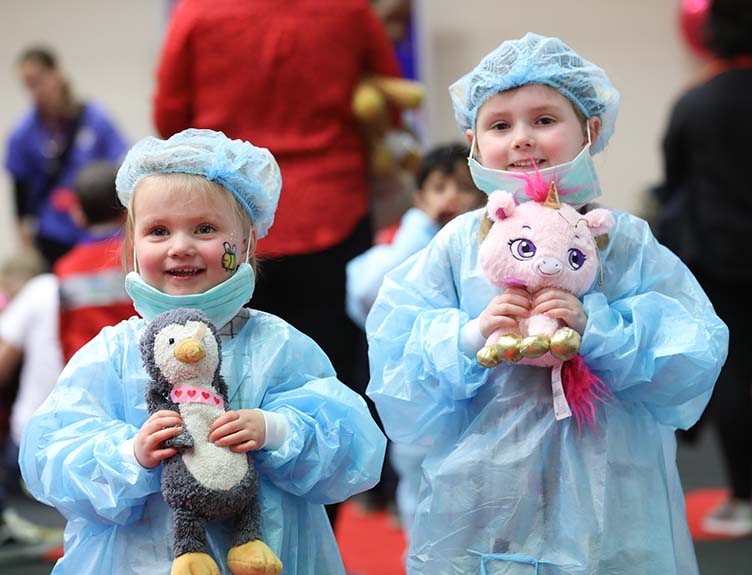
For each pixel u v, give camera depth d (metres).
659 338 4.79
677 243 8.87
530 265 4.66
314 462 4.60
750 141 8.61
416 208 7.67
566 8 15.62
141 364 4.64
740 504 8.67
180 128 7.30
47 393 9.17
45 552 8.98
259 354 4.73
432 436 5.08
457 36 15.47
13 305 9.46
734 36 8.77
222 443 4.36
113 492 4.41
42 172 11.86
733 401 8.55
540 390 4.84
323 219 7.07
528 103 4.90
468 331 4.82
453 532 4.86
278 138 7.11
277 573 4.37
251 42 7.08
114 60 16.03
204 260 4.61
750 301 8.67
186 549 4.30
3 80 16.14
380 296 5.12
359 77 7.43
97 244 7.73
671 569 4.79
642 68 15.67
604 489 4.72
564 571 4.70
